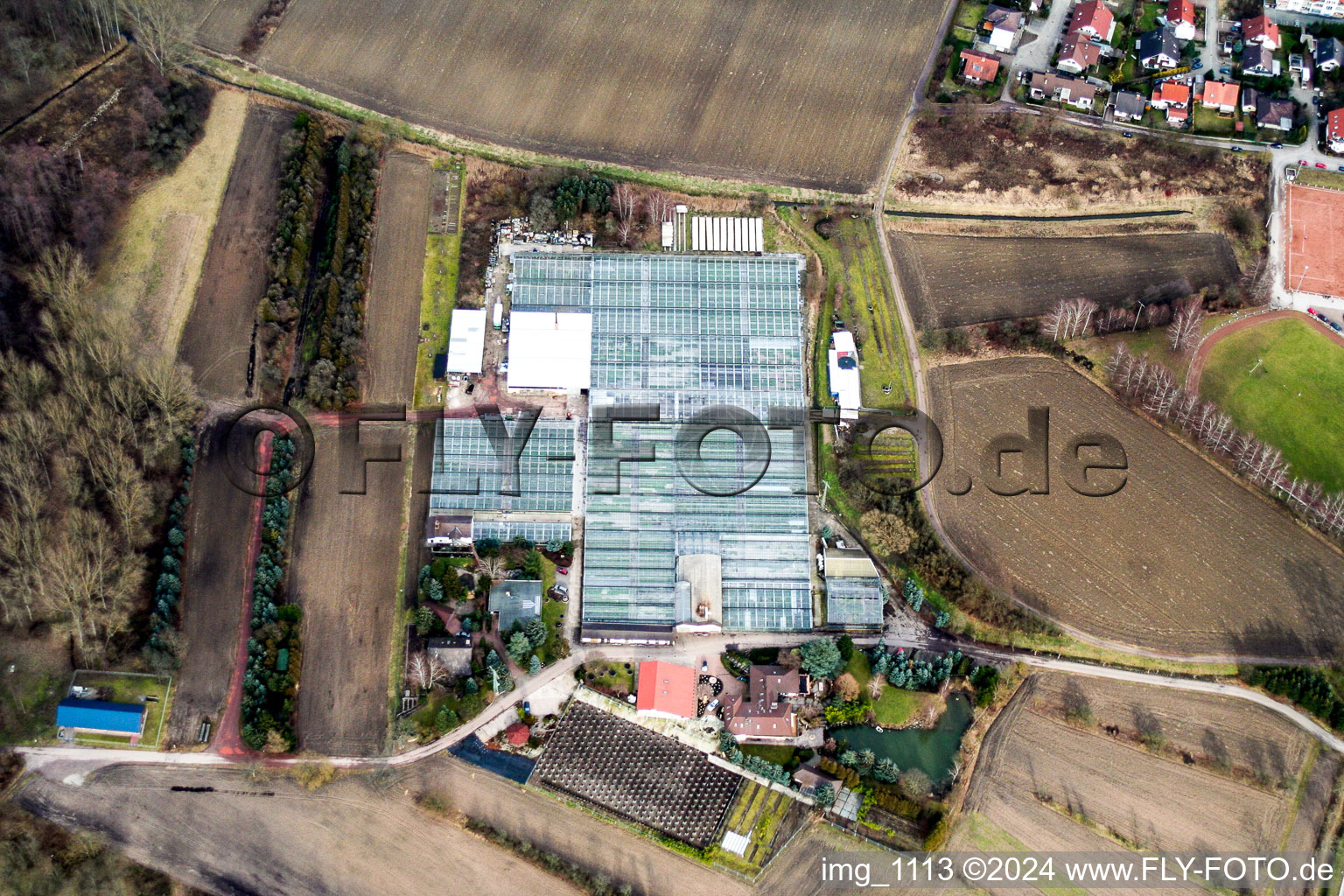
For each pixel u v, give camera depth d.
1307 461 177.75
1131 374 182.00
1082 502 174.50
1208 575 169.62
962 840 151.00
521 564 164.62
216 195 183.88
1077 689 162.12
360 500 166.50
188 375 167.25
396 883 144.00
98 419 157.00
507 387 175.50
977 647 164.50
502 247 185.50
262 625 154.00
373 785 149.62
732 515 169.25
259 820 146.25
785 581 166.25
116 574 152.75
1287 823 154.12
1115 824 153.12
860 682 160.25
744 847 149.00
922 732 158.25
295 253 177.00
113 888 139.25
